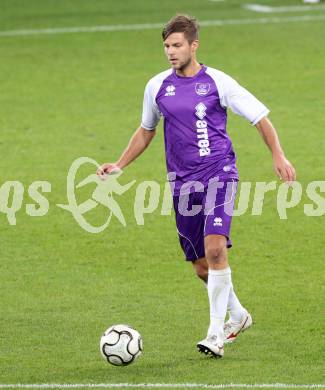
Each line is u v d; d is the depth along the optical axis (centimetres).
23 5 7731
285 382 2280
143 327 2702
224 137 2500
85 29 6856
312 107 5025
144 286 3047
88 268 3219
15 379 2330
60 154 4403
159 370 2373
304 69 5731
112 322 2745
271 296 2942
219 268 2453
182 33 2461
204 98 2475
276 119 4847
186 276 3131
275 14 7225
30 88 5500
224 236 2452
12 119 4944
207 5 7619
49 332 2670
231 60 5959
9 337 2638
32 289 3027
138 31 6762
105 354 2384
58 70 5853
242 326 2578
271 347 2542
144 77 5647
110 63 5969
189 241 2547
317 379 2300
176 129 2484
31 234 3547
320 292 2964
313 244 3400
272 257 3288
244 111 2475
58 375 2353
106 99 5266
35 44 6488
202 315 2794
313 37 6494
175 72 2514
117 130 4738
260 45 6312
